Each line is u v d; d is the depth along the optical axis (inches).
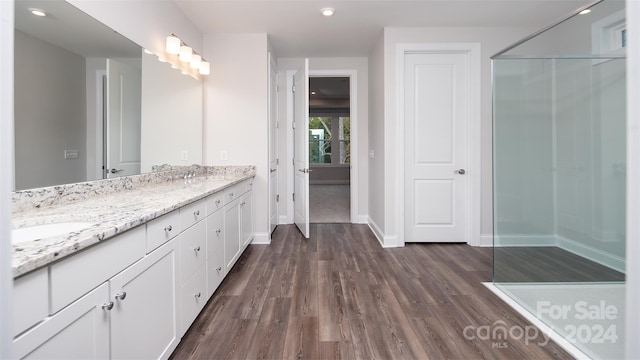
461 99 136.7
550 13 120.0
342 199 283.1
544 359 59.2
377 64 147.3
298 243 139.9
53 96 59.0
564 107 93.7
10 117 21.0
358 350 62.1
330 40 148.0
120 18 79.2
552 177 97.0
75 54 64.4
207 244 79.4
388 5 112.9
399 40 132.9
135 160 86.7
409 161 137.9
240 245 114.7
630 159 27.7
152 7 94.5
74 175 63.9
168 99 105.0
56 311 31.3
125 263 43.6
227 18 121.1
